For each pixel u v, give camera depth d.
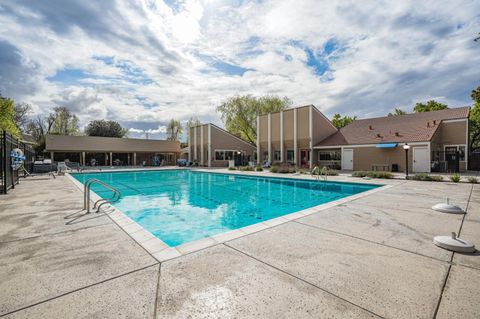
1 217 5.04
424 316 1.88
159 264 2.83
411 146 18.05
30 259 2.96
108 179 17.39
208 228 6.38
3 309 1.98
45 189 9.49
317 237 3.78
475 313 1.90
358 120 25.72
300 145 24.64
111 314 1.92
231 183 15.02
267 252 3.18
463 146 18.34
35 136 43.66
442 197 7.44
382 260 2.93
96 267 2.75
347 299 2.12
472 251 3.15
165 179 17.36
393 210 5.66
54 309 1.99
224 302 2.09
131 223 4.55
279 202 9.54
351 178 14.22
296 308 2.00
